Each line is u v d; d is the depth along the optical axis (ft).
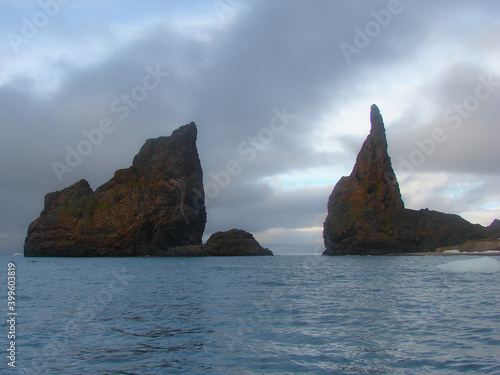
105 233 475.31
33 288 126.00
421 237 442.09
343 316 70.23
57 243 476.54
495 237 428.56
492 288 108.17
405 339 53.06
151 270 227.40
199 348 50.19
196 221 502.38
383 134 489.26
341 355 46.39
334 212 485.15
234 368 42.34
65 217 484.33
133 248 476.13
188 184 492.95
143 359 45.83
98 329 61.52
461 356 45.09
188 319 69.31
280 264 296.71
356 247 458.91
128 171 510.17
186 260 384.27
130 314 75.05
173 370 41.88
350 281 140.67
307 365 43.04
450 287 111.96
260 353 47.73
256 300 93.40
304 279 153.69
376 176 478.18
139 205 483.51
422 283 125.39
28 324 65.67
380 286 120.26
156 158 503.20
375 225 456.04
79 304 88.63
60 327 63.16
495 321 63.46
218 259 417.49
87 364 44.11
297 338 54.65
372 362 43.70
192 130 502.79
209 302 90.63
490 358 44.21
